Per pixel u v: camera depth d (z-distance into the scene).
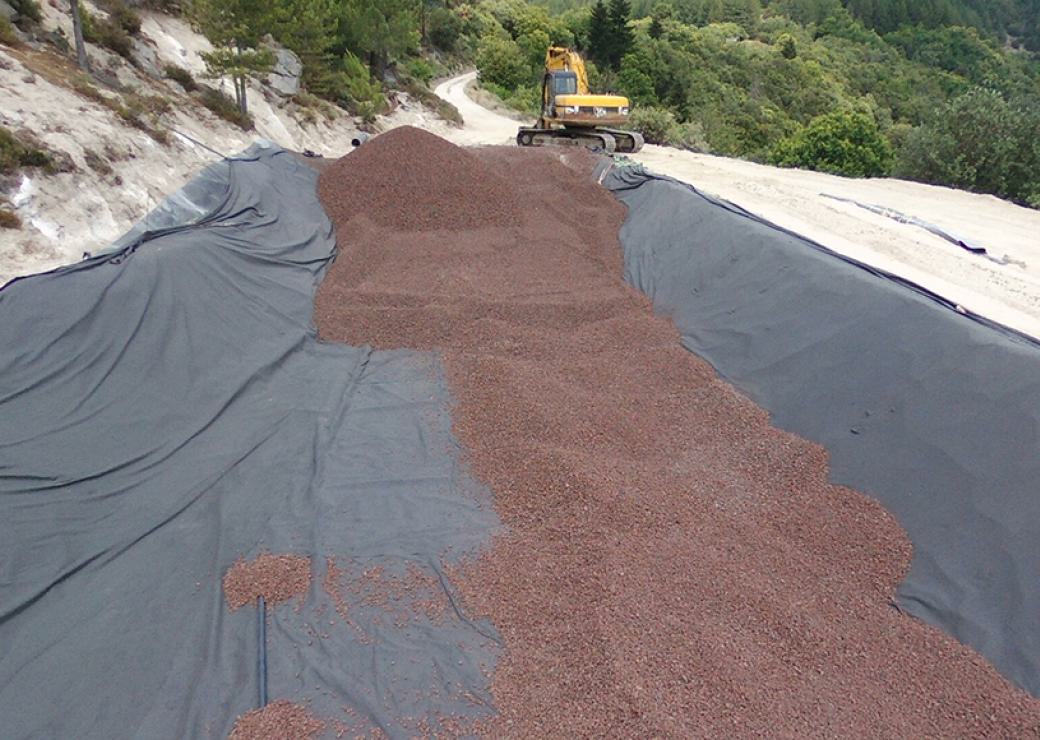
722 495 5.50
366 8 25.72
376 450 6.08
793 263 7.94
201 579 4.56
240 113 14.73
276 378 7.14
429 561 4.77
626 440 6.20
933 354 5.88
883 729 3.58
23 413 5.50
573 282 9.62
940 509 4.93
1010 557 4.39
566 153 14.64
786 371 6.89
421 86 29.05
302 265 9.44
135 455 5.63
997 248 11.70
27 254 7.80
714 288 8.71
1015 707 3.66
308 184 12.09
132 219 9.32
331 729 3.58
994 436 5.06
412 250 10.05
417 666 3.97
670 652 3.96
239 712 3.66
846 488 5.48
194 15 15.78
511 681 3.87
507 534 5.04
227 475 5.61
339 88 22.05
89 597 4.34
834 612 4.36
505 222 11.17
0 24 10.51
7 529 4.64
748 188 15.06
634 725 3.55
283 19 15.78
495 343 7.88
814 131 25.95
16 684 3.74
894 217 13.32
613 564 4.59
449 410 6.71
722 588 4.44
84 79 10.84
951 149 18.78
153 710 3.67
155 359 6.52
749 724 3.57
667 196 11.48
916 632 4.21
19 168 8.25
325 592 4.48
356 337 8.02
